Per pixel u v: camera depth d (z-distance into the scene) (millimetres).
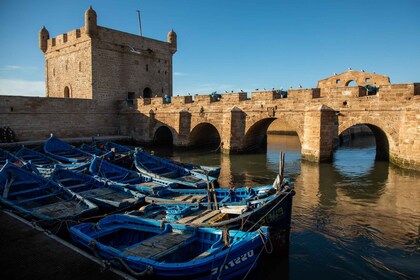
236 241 9602
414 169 25172
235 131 35906
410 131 25344
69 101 42688
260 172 27453
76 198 15461
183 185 19906
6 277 7582
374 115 27516
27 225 10906
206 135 44750
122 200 15945
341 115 29156
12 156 26141
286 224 12508
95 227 11430
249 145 38844
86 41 44594
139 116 45500
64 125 42438
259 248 9648
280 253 12320
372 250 12742
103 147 32844
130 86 49188
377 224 15297
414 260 11961
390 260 11977
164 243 10062
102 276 7680
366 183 22859
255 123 35062
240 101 36000
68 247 9211
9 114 37719
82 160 26953
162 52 53469
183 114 39969
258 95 34375
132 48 48719
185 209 12938
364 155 37844
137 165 23797
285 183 13469
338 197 19609
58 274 7738
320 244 13258
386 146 31516
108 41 45812
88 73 44844
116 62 47156
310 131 29797
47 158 26875
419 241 13516
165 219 12453
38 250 8992
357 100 28297
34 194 16453
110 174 22031
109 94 46781
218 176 24812
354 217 16188
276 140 59469
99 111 45812
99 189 17938
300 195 20062
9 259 8453
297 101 31312
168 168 24219
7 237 9875
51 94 52656
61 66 49906
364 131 71812
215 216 12438
